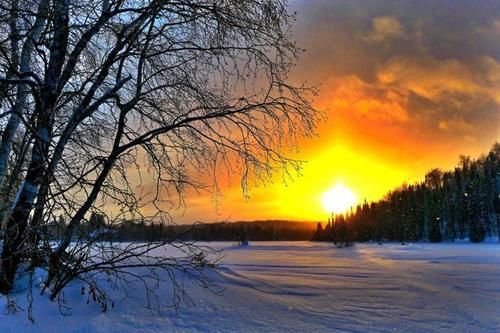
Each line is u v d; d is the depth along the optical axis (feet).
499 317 16.15
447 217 262.88
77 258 15.42
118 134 17.57
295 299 18.80
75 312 14.26
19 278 15.49
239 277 23.48
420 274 32.45
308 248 102.53
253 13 18.81
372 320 15.39
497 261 51.01
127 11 18.34
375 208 317.63
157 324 13.60
